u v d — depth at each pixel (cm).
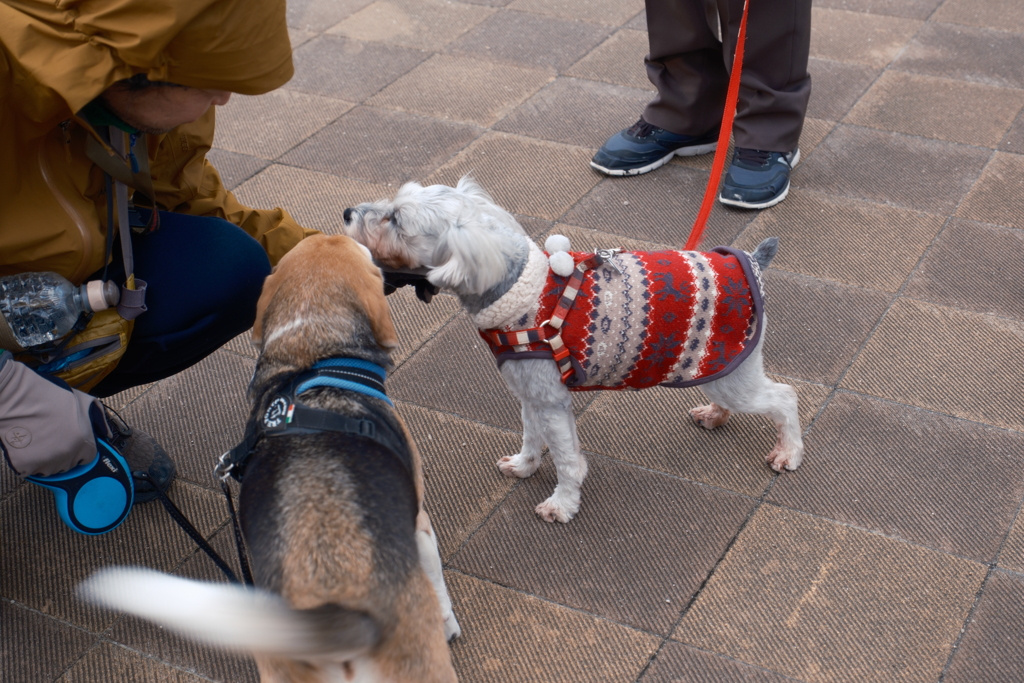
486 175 402
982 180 380
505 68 481
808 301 326
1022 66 452
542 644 227
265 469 172
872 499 256
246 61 181
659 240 359
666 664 220
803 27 352
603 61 481
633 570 244
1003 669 213
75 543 260
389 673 158
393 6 550
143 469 267
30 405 196
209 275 242
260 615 131
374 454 175
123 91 185
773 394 251
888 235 354
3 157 186
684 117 393
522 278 220
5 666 228
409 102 457
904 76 451
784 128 371
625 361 224
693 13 363
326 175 407
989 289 326
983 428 274
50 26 167
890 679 213
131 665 227
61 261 205
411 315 335
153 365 250
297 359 188
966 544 242
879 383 292
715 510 258
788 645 222
